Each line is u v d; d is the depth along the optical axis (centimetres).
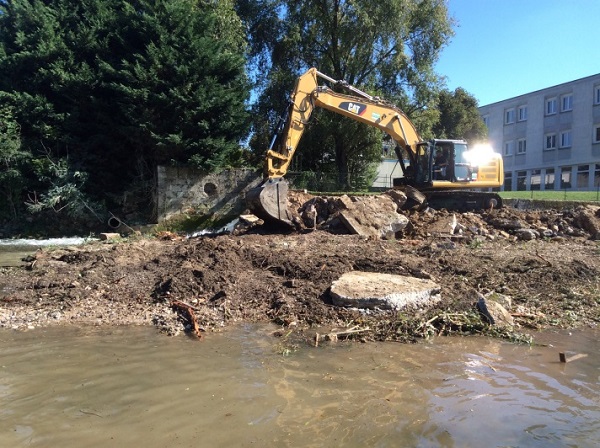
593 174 3397
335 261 834
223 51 1991
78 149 1806
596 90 3378
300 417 382
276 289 729
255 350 538
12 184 1731
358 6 2470
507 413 389
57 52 1780
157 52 1738
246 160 2588
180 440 348
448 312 641
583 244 1126
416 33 2706
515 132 4088
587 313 667
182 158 1808
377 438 350
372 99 1582
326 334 584
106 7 1925
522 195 2477
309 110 1474
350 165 2842
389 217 1257
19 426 369
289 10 2636
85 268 857
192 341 570
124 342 565
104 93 1809
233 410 394
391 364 496
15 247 1392
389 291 671
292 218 1291
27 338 579
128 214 1848
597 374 472
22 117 1753
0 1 1902
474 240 1156
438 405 403
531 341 566
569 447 339
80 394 426
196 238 1298
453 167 1557
